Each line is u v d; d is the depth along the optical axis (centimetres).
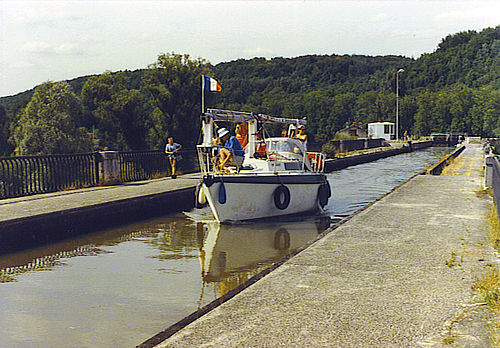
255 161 1448
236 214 1347
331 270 668
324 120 12962
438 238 858
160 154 2181
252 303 538
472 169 2528
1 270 902
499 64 16500
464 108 11744
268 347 421
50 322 636
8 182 1460
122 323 632
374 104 13075
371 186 2256
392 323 472
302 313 505
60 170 1752
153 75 4153
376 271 660
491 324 464
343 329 459
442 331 450
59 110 4297
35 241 1107
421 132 12012
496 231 884
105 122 4488
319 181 1562
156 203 1513
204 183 1277
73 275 866
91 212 1270
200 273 874
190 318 502
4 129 5047
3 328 617
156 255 1011
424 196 1413
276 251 1041
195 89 4178
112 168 1814
